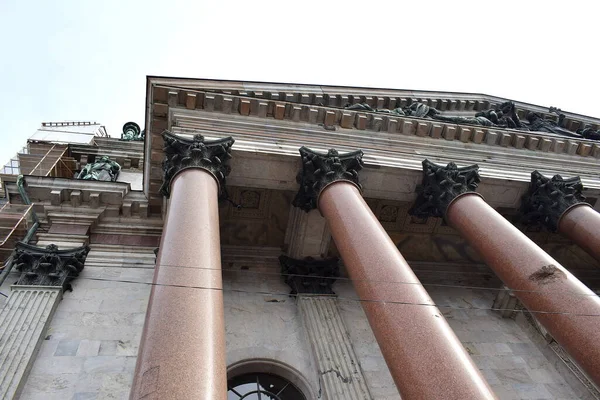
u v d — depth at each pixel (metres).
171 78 16.70
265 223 17.42
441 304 18.27
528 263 11.41
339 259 18.44
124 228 17.25
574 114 26.28
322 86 20.88
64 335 12.41
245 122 16.00
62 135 27.22
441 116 20.52
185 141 13.50
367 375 13.47
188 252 9.09
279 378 13.69
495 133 19.12
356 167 14.54
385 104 22.92
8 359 11.04
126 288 14.66
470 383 7.34
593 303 9.95
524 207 17.02
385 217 18.47
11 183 17.27
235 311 15.02
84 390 11.06
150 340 7.09
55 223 16.70
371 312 9.48
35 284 13.51
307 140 15.97
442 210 14.88
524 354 16.47
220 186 13.09
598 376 8.98
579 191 16.27
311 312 15.16
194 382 6.27
